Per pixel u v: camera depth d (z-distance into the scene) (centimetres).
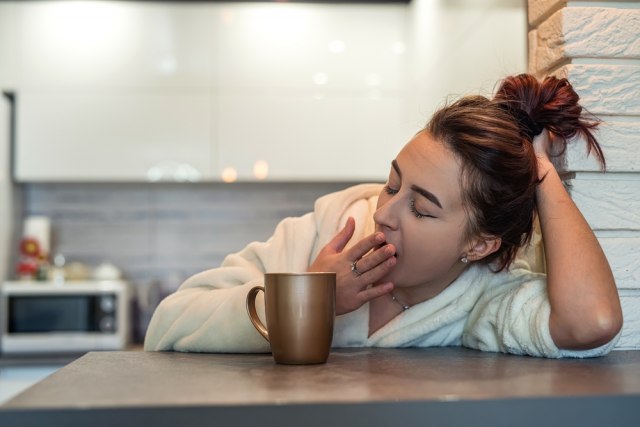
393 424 63
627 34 107
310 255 115
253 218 383
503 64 211
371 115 351
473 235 99
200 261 380
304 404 62
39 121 341
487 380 75
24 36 343
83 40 345
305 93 351
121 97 345
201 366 88
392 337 109
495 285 109
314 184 384
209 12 349
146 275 377
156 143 345
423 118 312
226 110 348
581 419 65
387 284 98
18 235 361
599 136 106
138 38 346
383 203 103
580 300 92
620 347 107
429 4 307
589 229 98
